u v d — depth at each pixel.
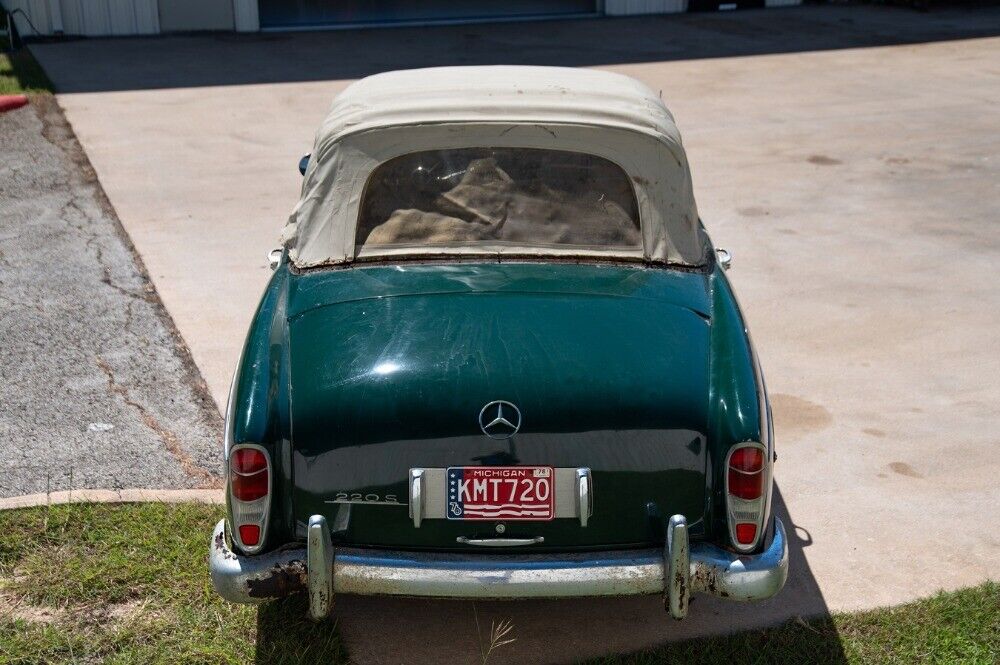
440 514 3.05
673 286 3.57
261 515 3.05
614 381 3.09
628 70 14.62
